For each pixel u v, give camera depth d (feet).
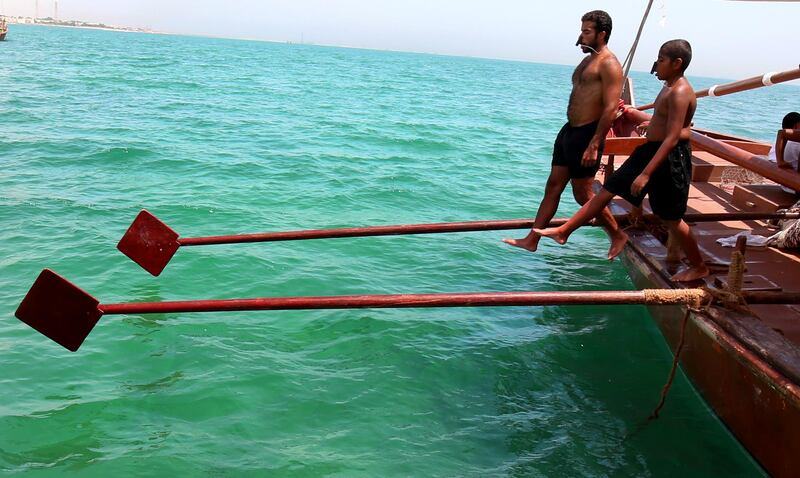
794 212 21.13
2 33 221.25
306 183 40.42
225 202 34.88
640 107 30.86
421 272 26.43
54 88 86.43
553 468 14.82
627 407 17.25
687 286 17.04
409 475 14.38
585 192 18.89
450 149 57.62
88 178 38.34
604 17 17.24
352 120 73.10
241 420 16.03
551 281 26.27
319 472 14.33
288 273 25.17
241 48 446.19
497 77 258.98
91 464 14.28
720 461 15.11
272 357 19.02
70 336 16.55
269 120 68.64
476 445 15.56
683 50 15.44
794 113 24.40
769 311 16.03
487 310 23.08
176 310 15.99
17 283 23.00
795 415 12.16
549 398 17.63
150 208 32.83
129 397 16.74
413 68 277.44
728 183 29.89
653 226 22.27
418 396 17.46
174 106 75.41
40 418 15.71
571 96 18.20
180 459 14.53
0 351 18.51
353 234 20.51
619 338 21.06
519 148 61.00
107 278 23.90
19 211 30.83
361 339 20.34
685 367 17.54
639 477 14.61
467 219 35.12
